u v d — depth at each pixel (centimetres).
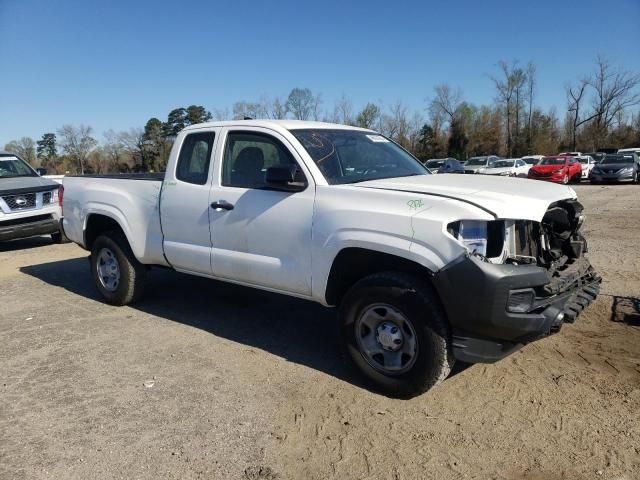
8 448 330
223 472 303
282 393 394
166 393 397
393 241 364
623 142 6500
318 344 490
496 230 355
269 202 440
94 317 580
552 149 6900
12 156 1162
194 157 515
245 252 462
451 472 298
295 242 423
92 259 629
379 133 553
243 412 368
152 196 545
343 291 427
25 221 1006
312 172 423
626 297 583
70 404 384
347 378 417
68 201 651
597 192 2088
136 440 336
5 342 511
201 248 499
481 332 345
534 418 349
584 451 312
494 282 329
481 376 409
